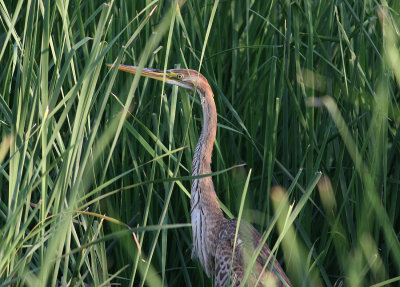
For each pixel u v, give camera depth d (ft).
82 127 15.51
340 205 23.71
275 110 23.12
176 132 23.90
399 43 21.38
